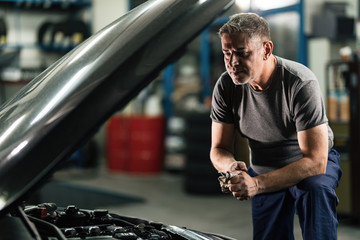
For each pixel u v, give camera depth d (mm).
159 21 844
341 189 4242
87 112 808
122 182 6457
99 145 7926
